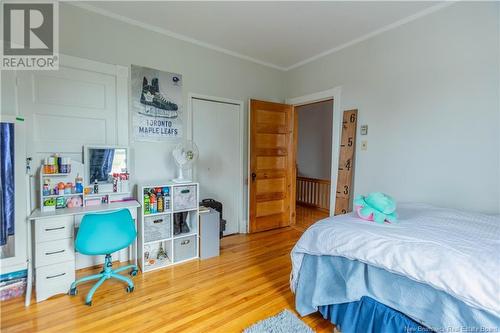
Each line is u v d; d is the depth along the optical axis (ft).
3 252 6.56
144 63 9.21
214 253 9.44
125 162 8.69
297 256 6.17
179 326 5.57
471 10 7.01
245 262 8.98
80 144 8.12
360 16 8.35
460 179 7.32
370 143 9.56
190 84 10.37
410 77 8.36
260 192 12.18
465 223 5.49
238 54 11.62
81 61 8.02
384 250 4.57
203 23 9.00
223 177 11.69
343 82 10.55
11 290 6.53
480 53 6.88
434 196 7.88
